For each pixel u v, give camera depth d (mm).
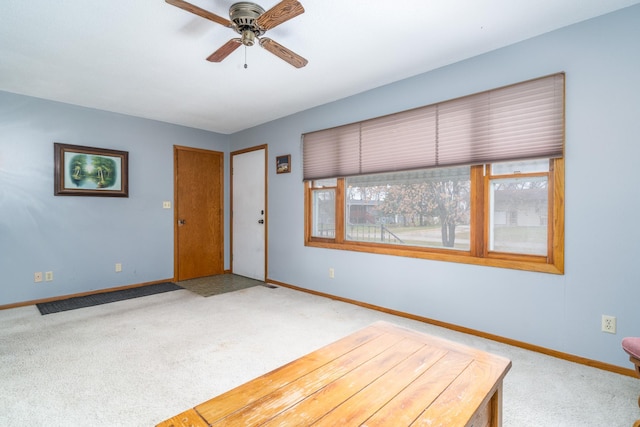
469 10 1988
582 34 2119
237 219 5113
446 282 2783
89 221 3854
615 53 2014
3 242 3303
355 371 1259
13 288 3363
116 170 4031
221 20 1810
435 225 2904
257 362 2186
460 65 2676
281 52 2064
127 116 4148
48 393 1801
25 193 3422
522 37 2316
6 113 3301
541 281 2301
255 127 4730
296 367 1291
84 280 3826
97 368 2086
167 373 2033
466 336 2604
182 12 1979
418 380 1189
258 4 1901
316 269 3900
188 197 4773
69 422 1562
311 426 943
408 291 3043
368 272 3365
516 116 2379
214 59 2188
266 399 1078
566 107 2184
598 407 1683
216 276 4973
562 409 1668
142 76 2951
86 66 2732
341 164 3574
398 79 3062
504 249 2514
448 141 2738
